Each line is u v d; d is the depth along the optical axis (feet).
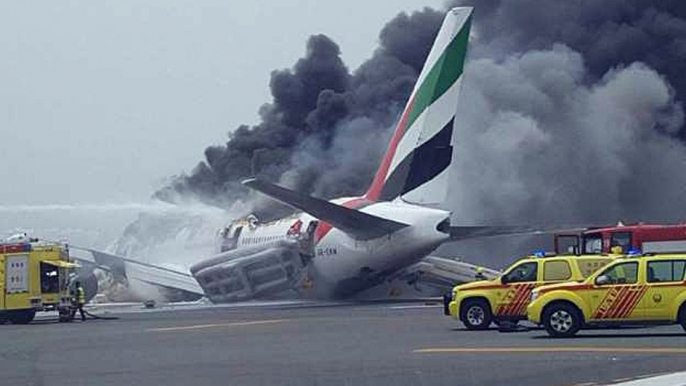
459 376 76.64
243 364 88.07
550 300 103.09
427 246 161.89
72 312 154.81
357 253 166.40
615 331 111.96
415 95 169.17
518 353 90.43
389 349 97.14
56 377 82.64
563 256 116.06
